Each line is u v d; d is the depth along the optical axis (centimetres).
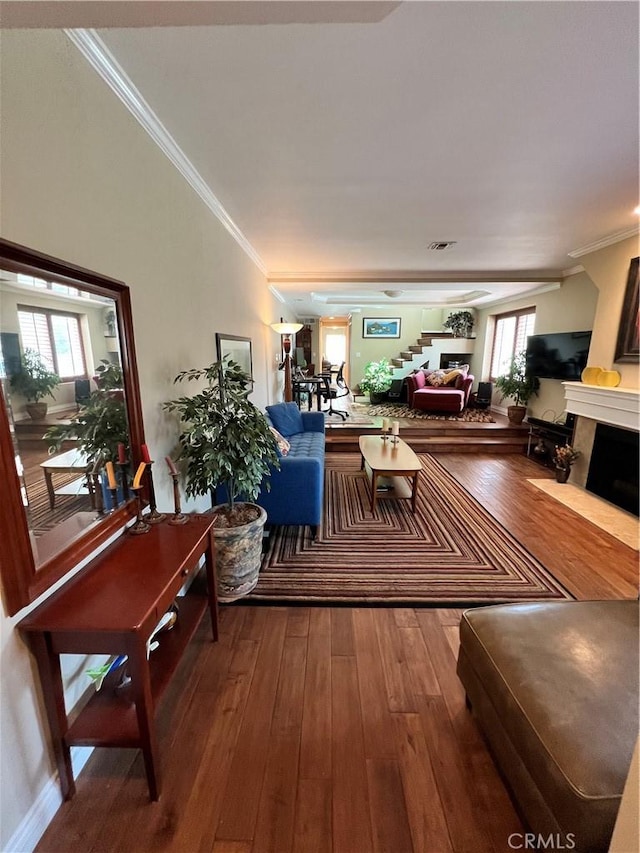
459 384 717
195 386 237
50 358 114
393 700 158
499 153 201
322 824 116
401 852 110
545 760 99
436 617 209
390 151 198
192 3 74
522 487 409
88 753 134
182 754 136
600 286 376
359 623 204
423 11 112
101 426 139
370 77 143
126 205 157
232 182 235
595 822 88
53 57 113
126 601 114
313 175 226
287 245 377
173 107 162
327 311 941
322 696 160
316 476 276
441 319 920
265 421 218
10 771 102
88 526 133
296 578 243
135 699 114
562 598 225
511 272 508
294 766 132
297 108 162
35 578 107
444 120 171
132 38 123
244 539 213
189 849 110
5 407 97
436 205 273
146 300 176
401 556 270
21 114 102
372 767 132
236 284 338
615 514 341
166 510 200
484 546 284
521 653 126
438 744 141
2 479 97
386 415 695
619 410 344
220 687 164
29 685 108
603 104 159
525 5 110
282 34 121
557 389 517
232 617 208
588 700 108
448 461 506
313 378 747
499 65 136
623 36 122
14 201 101
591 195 256
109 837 113
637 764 63
